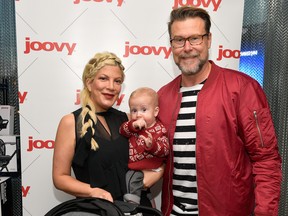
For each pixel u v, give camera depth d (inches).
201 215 49.6
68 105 66.5
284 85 76.1
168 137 53.2
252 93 47.6
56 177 51.1
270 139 46.6
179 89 54.9
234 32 68.7
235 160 48.6
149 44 67.4
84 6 64.9
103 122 54.1
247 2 75.9
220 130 48.2
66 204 42.1
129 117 59.0
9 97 76.2
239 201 49.2
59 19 64.5
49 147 66.6
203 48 49.2
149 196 57.3
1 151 69.6
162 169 55.8
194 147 50.1
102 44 66.3
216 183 48.4
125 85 68.1
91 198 42.8
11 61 75.4
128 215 42.6
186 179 51.3
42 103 65.7
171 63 68.5
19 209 77.5
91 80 52.9
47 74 65.4
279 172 46.7
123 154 52.7
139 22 66.7
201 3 67.4
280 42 76.1
